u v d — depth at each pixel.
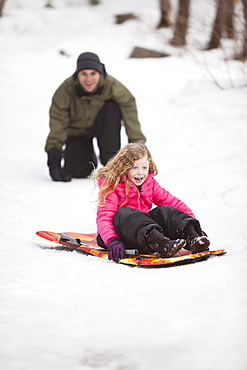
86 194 13.66
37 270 7.46
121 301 6.25
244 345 4.96
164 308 5.98
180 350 5.02
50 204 12.52
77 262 7.82
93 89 14.65
